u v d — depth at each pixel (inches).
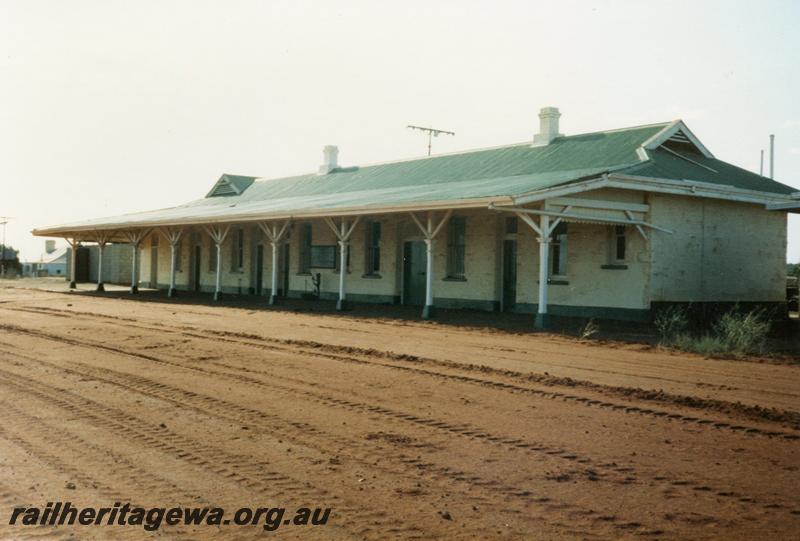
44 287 1524.4
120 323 708.7
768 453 251.8
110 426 288.5
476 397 345.4
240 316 794.8
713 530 183.5
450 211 745.6
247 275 1269.7
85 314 815.7
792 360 475.5
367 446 259.9
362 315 808.3
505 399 340.8
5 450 253.8
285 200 1211.2
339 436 273.9
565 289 799.7
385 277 1003.3
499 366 435.5
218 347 526.3
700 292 780.0
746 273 829.8
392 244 992.9
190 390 362.6
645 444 262.5
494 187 741.9
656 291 735.7
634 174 719.1
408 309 895.7
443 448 257.3
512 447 258.1
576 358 474.3
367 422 295.4
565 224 807.7
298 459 244.2
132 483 219.9
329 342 551.5
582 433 277.4
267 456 247.9
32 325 685.3
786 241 875.4
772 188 861.2
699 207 781.9
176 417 304.5
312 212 878.4
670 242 752.3
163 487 216.4
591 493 210.4
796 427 288.7
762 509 198.2
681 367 440.1
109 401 336.2
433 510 197.3
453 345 538.6
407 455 248.7
